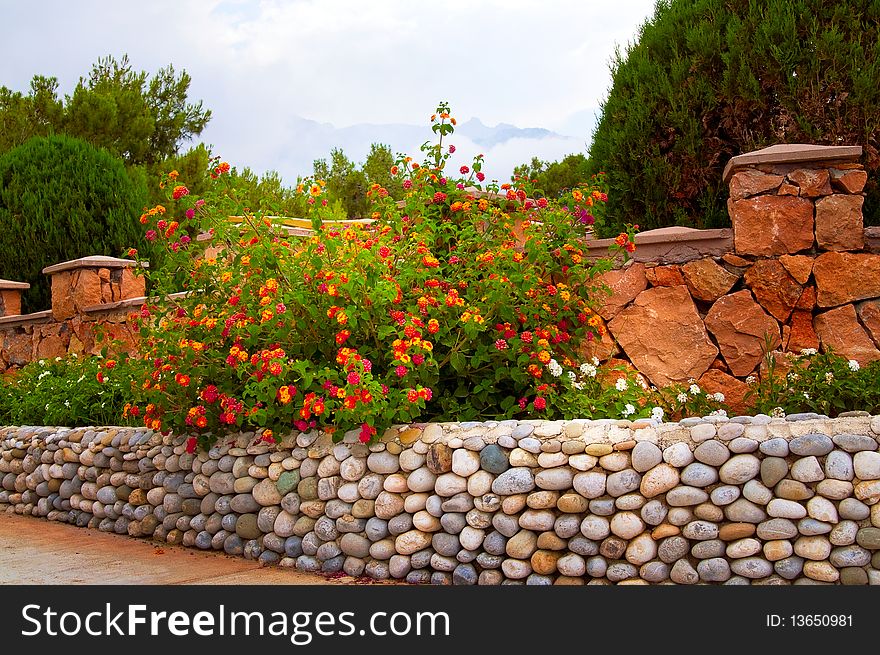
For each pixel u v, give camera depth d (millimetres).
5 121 15984
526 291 4723
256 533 4516
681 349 5156
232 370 4809
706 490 3480
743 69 5711
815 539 3293
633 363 5262
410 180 5680
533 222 5387
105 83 17875
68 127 16562
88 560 4535
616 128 6352
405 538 3969
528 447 3799
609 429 3754
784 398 4660
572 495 3658
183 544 4852
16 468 6277
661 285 5246
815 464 3334
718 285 5102
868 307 4852
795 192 4980
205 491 4750
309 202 4875
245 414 4512
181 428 4953
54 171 10539
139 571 4250
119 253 10562
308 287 4547
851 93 5496
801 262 4941
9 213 10461
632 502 3559
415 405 4215
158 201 15531
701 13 6172
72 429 6031
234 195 4945
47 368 7797
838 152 4887
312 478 4324
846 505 3268
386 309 4590
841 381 4457
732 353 5047
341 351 4121
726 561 3406
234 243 4934
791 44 5602
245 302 4648
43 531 5453
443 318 4645
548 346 4652
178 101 19141
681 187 6020
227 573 4195
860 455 3299
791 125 5719
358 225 5012
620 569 3529
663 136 6094
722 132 5973
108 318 8539
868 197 5551
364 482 4129
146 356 5270
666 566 3494
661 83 6051
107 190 10609
